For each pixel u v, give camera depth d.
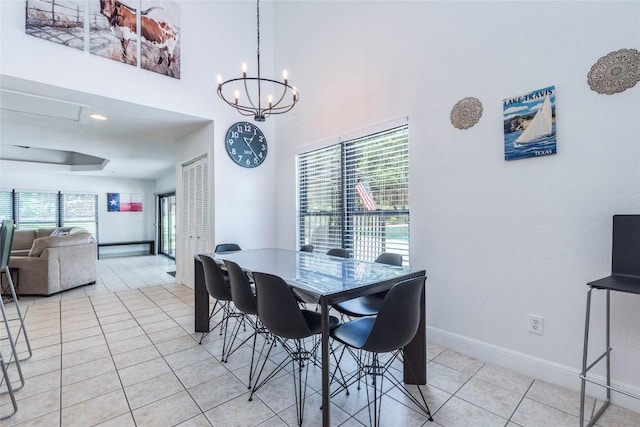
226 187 4.06
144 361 2.38
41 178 7.85
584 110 1.87
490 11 2.27
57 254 4.45
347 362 2.38
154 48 3.48
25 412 1.77
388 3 2.97
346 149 3.50
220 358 2.43
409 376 2.03
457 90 2.46
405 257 2.89
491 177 2.27
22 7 2.71
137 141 5.00
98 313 3.57
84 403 1.86
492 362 2.29
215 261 2.57
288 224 4.28
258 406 1.83
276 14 4.50
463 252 2.44
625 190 1.74
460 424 1.65
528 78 2.09
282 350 2.57
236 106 2.50
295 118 4.14
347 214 3.50
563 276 1.96
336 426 1.65
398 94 2.89
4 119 3.83
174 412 1.77
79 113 3.61
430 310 2.67
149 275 5.93
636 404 1.73
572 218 1.92
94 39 3.08
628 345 1.75
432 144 2.62
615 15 1.76
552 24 1.98
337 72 3.52
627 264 1.62
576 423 1.64
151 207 9.58
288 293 1.66
